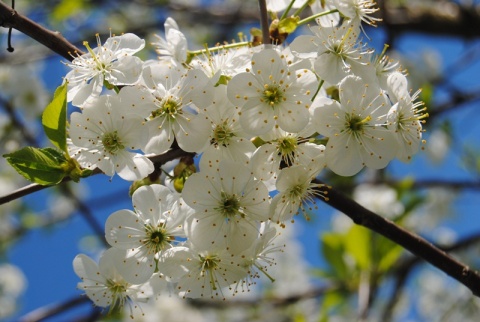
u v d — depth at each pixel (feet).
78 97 1.62
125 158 1.61
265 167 1.61
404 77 1.65
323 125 1.62
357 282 2.26
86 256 1.69
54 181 1.60
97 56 1.64
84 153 1.61
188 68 1.66
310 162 1.61
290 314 2.71
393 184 2.55
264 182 1.64
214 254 1.63
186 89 1.61
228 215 1.61
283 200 1.61
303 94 1.61
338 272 2.27
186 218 1.62
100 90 1.62
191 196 1.60
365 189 2.72
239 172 1.60
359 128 1.63
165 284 1.68
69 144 1.63
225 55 1.68
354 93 1.62
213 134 1.61
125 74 1.62
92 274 1.69
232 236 1.61
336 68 1.64
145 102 1.61
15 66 3.08
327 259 2.28
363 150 1.63
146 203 1.63
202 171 1.60
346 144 1.62
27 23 1.66
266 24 1.65
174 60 1.70
